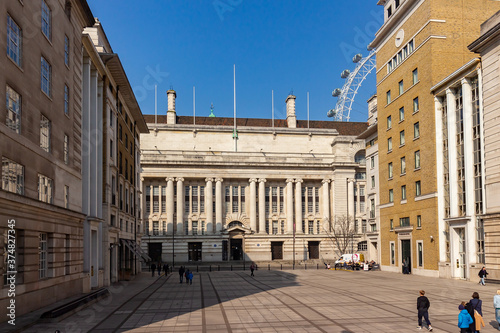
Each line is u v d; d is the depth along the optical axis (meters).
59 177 27.67
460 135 42.88
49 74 26.73
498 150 36.97
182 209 90.62
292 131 99.50
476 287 35.47
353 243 92.69
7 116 20.98
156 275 59.28
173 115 98.19
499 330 18.61
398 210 54.25
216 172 92.44
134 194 60.28
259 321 21.03
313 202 96.94
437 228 45.25
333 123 109.00
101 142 38.41
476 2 47.69
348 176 95.62
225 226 93.19
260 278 50.81
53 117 26.95
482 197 39.56
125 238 51.31
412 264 50.38
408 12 51.41
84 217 31.92
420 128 48.88
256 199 94.81
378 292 32.78
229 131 96.88
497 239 36.59
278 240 92.69
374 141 65.62
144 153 91.88
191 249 90.56
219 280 48.75
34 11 24.17
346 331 18.45
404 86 52.62
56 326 19.53
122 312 24.20
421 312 18.69
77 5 31.56
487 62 38.56
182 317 22.42
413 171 50.50
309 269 70.38
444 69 46.47
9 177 20.81
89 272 33.34
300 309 24.70
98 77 38.59
